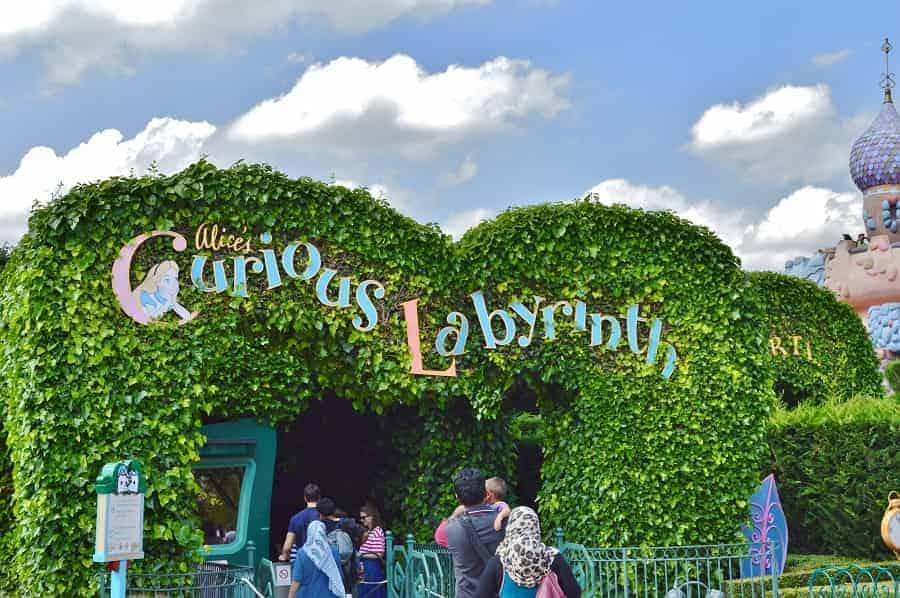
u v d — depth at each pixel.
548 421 13.84
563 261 13.61
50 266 11.21
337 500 15.66
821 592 11.90
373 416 15.06
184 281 11.85
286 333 12.47
